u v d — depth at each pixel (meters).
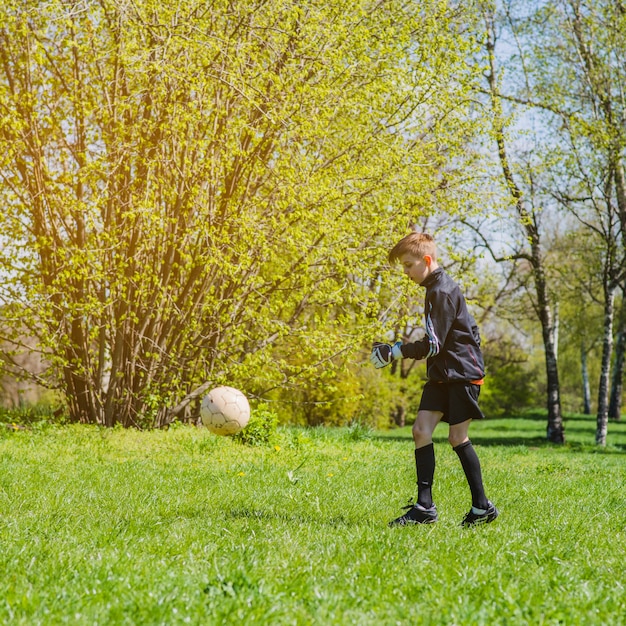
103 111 12.04
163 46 11.20
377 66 14.36
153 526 4.70
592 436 29.89
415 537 4.43
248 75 12.38
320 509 5.65
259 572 3.38
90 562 3.58
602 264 24.28
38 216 12.64
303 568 3.51
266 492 6.55
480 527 4.86
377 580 3.36
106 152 12.12
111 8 11.95
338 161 14.23
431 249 4.95
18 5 11.27
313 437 13.13
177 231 12.88
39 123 12.38
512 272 25.62
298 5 12.65
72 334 13.59
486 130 15.90
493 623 2.82
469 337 4.87
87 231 13.09
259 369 14.05
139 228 12.48
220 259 12.51
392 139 14.79
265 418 11.70
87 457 9.16
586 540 4.70
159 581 3.22
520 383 43.53
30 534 4.39
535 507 6.31
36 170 12.36
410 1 14.80
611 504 6.91
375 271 14.73
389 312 15.33
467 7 15.95
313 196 13.05
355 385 23.67
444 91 14.85
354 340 14.39
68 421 14.18
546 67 21.62
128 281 12.80
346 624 2.75
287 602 2.99
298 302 15.02
